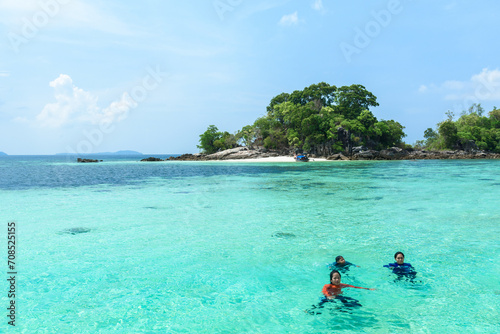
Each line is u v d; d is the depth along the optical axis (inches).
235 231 504.4
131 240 459.5
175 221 581.6
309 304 263.4
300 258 375.9
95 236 482.3
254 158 3922.2
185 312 252.1
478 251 386.6
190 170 2230.6
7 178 1680.6
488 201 743.7
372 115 4175.7
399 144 4315.9
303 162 3223.4
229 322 235.8
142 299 275.6
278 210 674.2
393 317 239.0
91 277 326.0
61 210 700.0
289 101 4766.2
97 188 1146.0
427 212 625.3
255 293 285.9
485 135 4153.5
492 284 295.7
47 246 433.1
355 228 510.0
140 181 1421.0
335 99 4734.3
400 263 337.7
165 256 388.8
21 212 679.1
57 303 269.6
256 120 4503.0
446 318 235.9
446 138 4192.9
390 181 1231.5
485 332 216.4
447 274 320.2
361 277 316.8
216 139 4899.1
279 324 232.1
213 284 306.2
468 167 2128.4
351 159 3604.8
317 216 608.7
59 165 3624.5
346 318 238.5
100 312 253.1
